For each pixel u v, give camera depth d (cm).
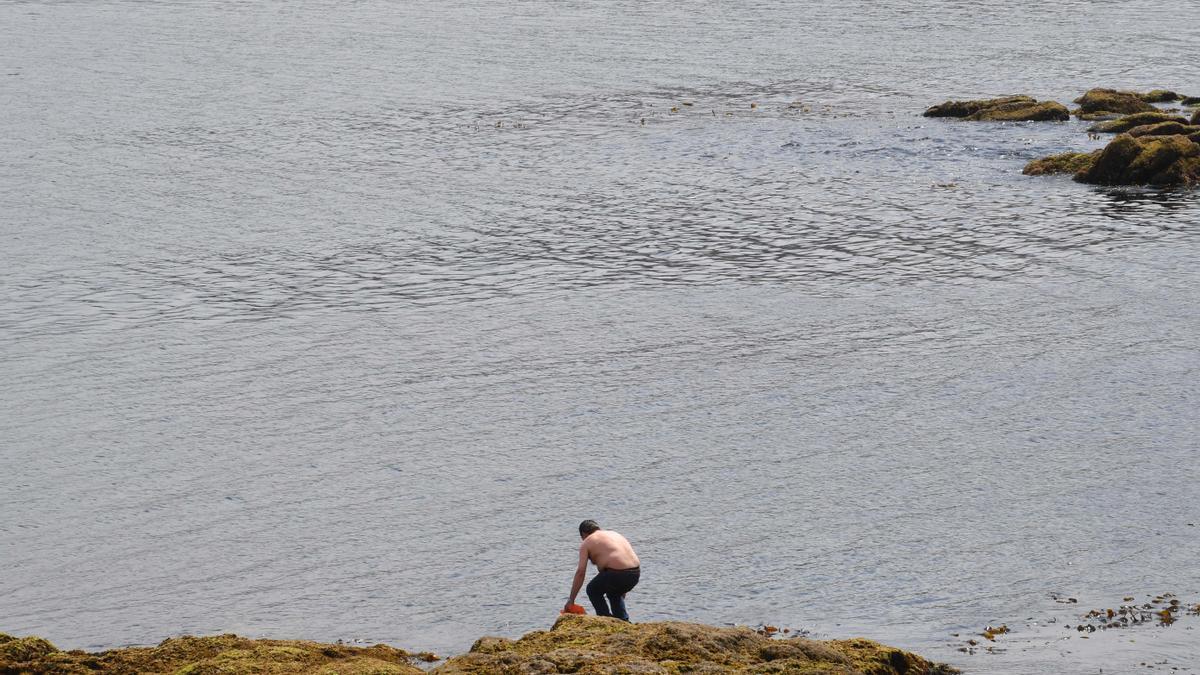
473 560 8456
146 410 11550
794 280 14975
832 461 9912
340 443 10681
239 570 8438
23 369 12656
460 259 16350
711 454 10156
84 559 8694
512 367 12406
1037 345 12450
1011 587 7656
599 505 9269
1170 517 8644
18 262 16538
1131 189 18438
